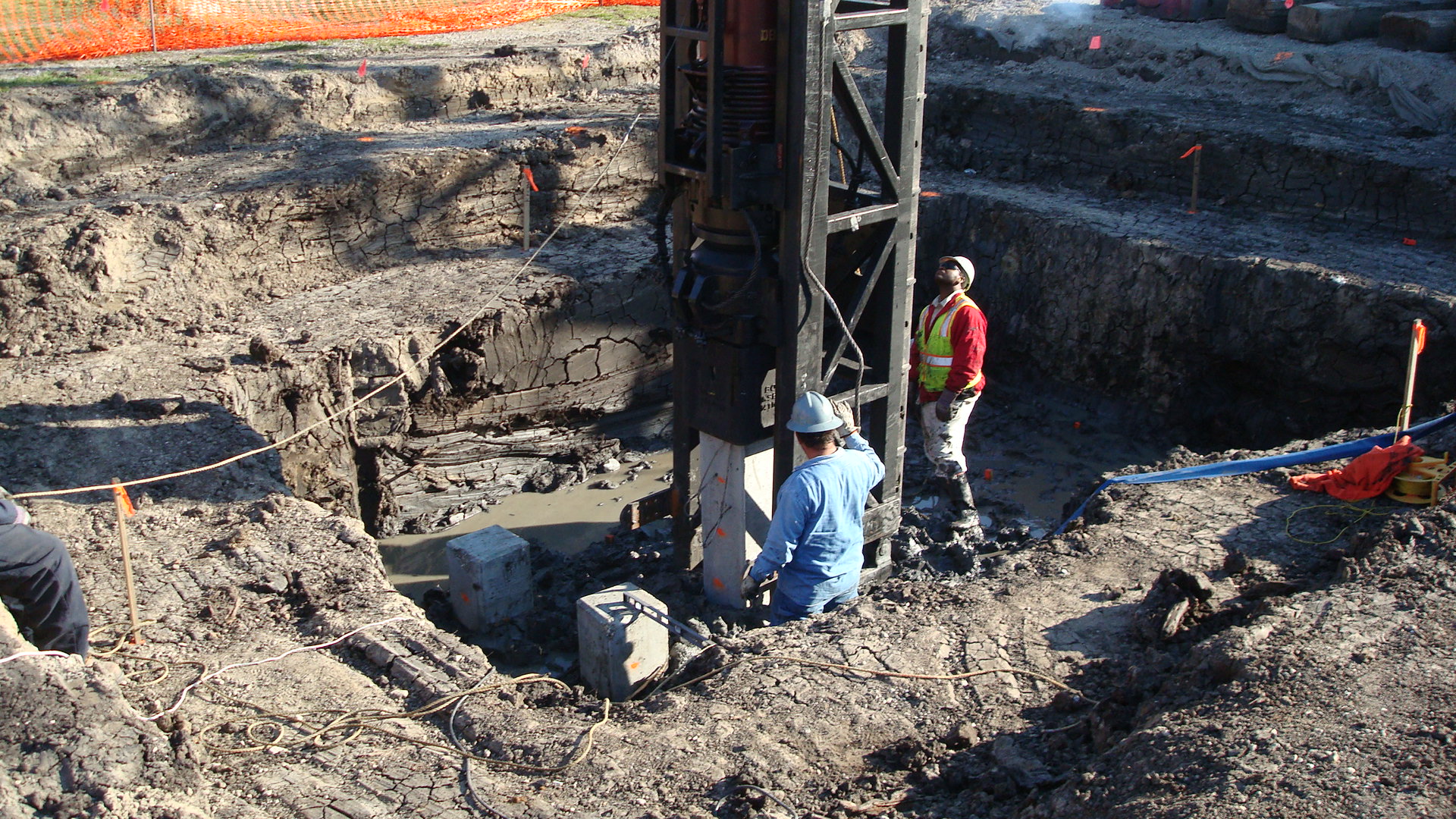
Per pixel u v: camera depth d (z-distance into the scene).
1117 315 10.05
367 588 5.45
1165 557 5.50
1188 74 12.39
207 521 6.09
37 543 4.24
